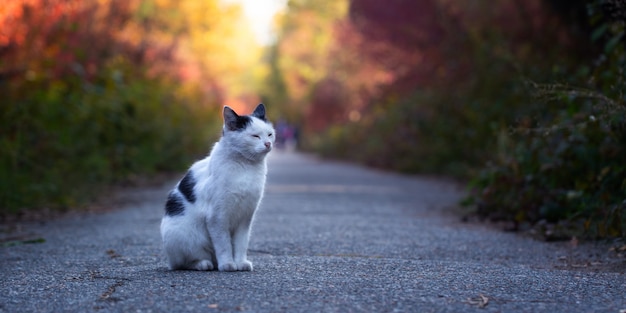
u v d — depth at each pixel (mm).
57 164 12234
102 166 14031
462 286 4945
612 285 5078
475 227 8898
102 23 16922
